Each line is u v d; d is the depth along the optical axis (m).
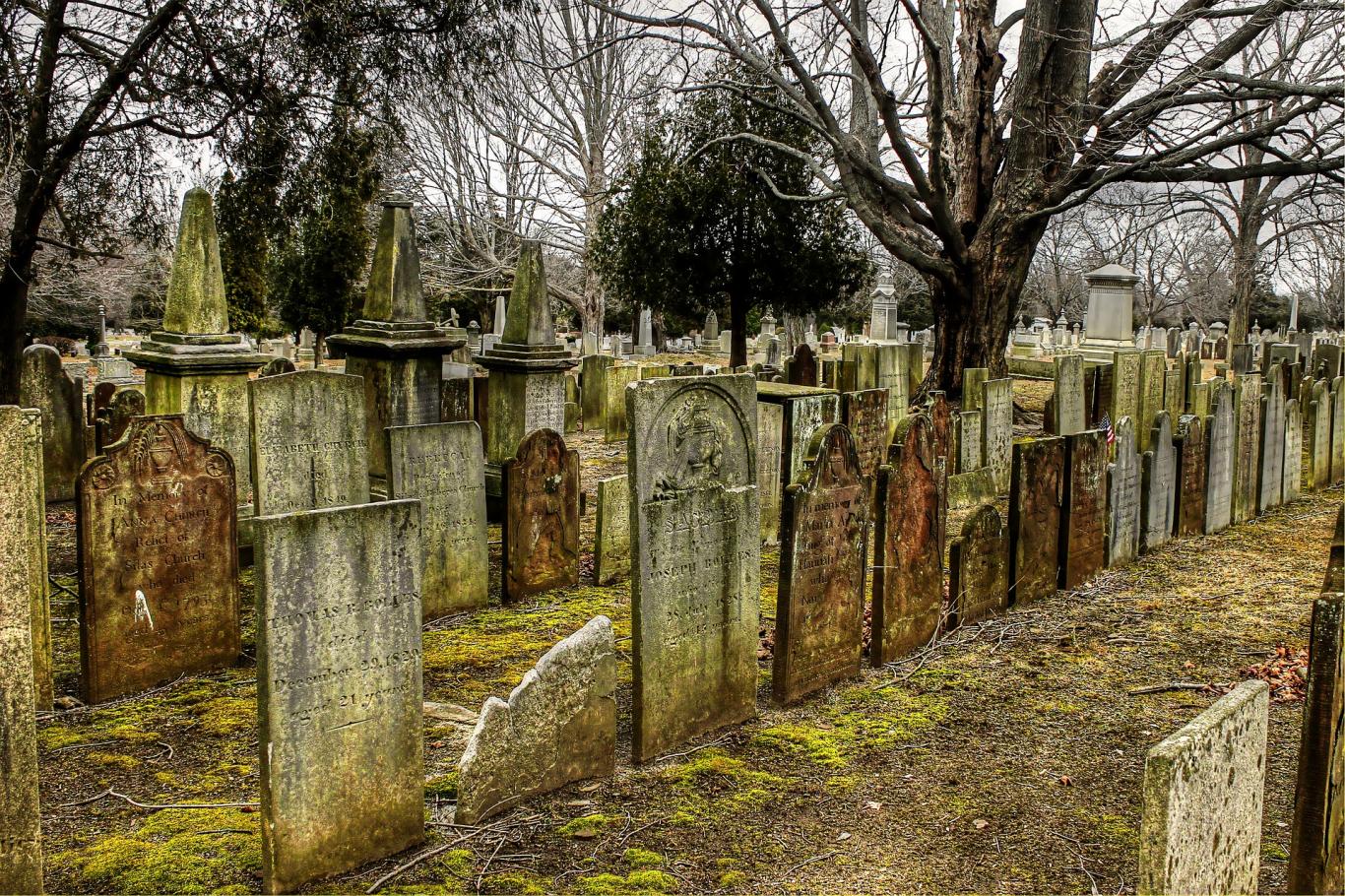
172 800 5.31
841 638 6.95
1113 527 9.73
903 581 7.43
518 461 8.77
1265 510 12.59
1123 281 24.86
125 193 15.06
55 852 4.77
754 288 25.50
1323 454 14.21
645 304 26.45
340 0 13.62
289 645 4.34
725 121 24.30
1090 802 5.33
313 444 8.62
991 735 6.19
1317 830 3.74
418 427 8.20
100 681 6.61
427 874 4.60
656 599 5.77
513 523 8.79
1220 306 52.47
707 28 18.31
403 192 33.06
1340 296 46.09
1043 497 8.77
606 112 34.59
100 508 6.54
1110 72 18.39
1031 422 20.30
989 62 19.59
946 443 12.02
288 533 4.29
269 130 13.91
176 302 10.02
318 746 4.46
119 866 4.63
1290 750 5.84
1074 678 7.12
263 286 30.80
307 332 34.84
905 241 19.34
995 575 8.39
